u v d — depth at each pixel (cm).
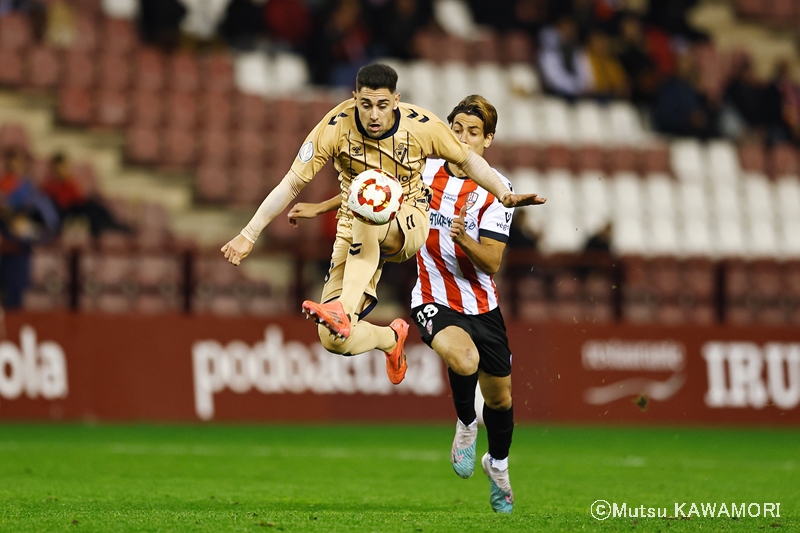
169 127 6166
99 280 5000
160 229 5591
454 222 2097
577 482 3009
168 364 4725
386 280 5075
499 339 2220
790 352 5325
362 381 4928
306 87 6606
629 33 7069
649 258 5291
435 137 2011
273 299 5206
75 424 4525
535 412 5034
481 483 2947
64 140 6050
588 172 6481
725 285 5419
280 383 4838
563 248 6138
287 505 2308
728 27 7862
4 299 4641
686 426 5131
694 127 6869
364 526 1806
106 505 2238
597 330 5159
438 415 4969
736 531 1895
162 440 4016
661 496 2680
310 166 1997
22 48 6191
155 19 6588
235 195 6016
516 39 7138
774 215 6681
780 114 7044
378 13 6819
